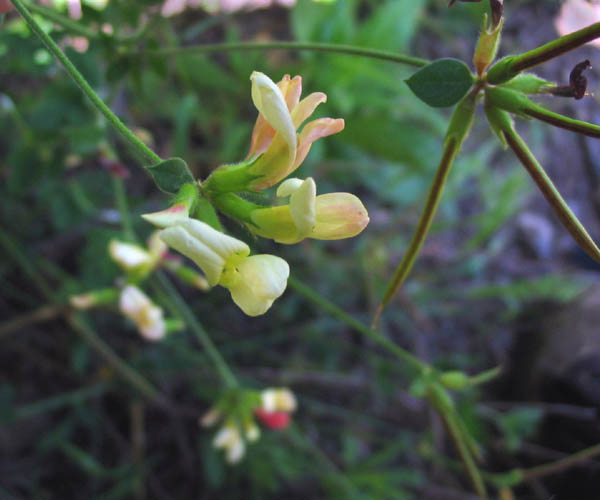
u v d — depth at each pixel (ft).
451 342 0.88
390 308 0.84
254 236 0.29
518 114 0.30
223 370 0.56
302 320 0.80
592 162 0.91
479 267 0.91
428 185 0.88
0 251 0.66
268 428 0.71
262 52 0.80
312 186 0.26
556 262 0.97
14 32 0.48
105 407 0.74
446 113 0.91
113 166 0.54
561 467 0.59
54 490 0.69
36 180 0.54
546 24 1.04
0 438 0.68
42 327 0.70
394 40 0.79
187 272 0.53
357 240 0.89
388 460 0.80
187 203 0.26
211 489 0.73
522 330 0.80
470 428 0.73
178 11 0.79
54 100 0.51
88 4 0.45
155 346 0.71
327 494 0.76
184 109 0.72
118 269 0.63
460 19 0.99
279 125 0.26
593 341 0.68
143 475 0.70
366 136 0.80
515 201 0.88
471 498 0.76
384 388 0.78
